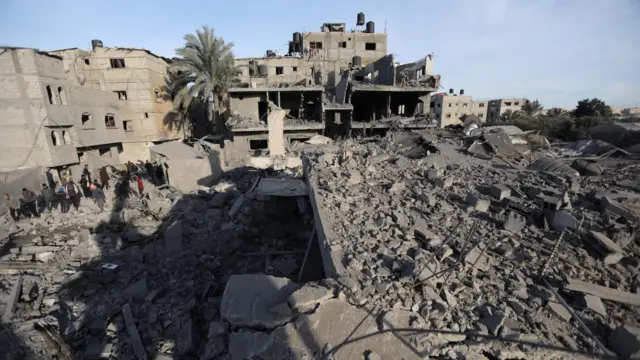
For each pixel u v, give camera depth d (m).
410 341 2.83
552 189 6.70
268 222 10.75
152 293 7.86
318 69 28.27
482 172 8.70
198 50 24.89
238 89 23.47
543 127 34.47
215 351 3.50
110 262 9.63
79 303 7.84
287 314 3.10
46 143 16.67
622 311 3.47
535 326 3.16
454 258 4.23
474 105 56.69
